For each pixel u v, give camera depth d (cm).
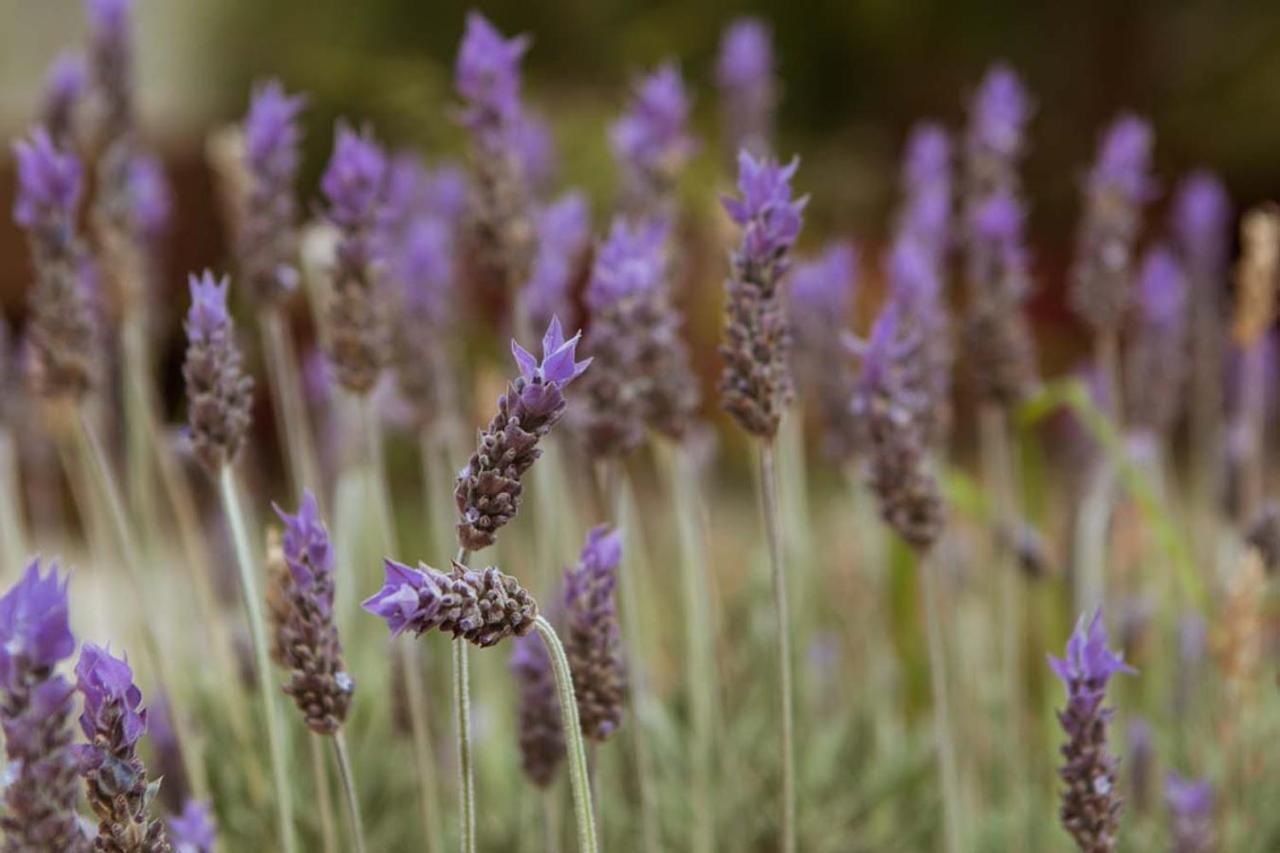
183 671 83
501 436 57
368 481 84
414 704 69
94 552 84
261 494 114
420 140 224
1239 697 75
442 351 81
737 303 64
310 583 61
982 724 86
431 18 247
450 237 90
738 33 89
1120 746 81
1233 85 256
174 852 62
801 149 255
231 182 83
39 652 54
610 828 79
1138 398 94
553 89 237
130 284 80
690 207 190
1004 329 79
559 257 83
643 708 79
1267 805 82
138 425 81
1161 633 87
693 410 75
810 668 90
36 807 54
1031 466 95
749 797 82
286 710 77
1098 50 254
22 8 245
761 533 91
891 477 68
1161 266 93
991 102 86
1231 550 92
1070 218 255
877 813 83
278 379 76
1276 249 85
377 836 79
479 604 57
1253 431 88
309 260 84
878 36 255
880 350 67
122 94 80
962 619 93
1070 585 85
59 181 68
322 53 231
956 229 104
